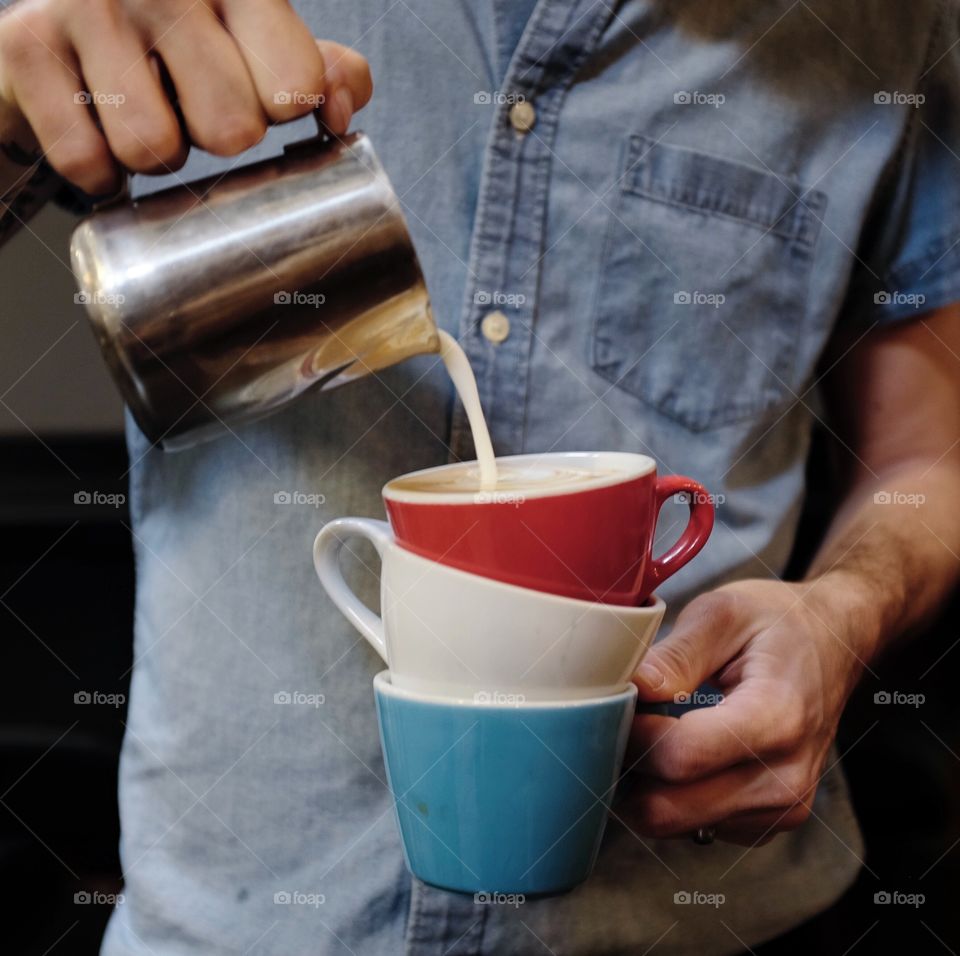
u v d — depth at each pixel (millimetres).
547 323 682
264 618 673
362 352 544
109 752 1075
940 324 832
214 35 497
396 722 511
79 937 1011
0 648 1135
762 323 719
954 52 771
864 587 720
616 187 681
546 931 684
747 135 700
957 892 1153
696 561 710
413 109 678
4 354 1431
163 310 501
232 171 532
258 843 679
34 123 510
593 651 491
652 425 703
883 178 769
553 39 660
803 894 750
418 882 667
